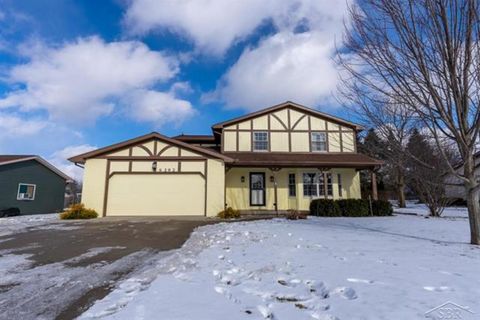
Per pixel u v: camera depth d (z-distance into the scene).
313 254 5.04
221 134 16.23
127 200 13.00
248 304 2.89
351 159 15.18
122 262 4.89
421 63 5.80
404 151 7.38
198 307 2.80
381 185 28.17
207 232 7.96
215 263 4.55
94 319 2.62
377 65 6.34
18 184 18.73
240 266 4.33
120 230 8.64
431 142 9.74
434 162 10.53
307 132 16.33
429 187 13.30
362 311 2.65
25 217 14.44
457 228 8.73
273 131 16.28
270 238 6.76
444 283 3.41
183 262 4.67
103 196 12.90
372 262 4.45
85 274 4.20
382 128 7.64
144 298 3.06
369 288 3.26
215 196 13.23
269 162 14.36
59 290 3.54
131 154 13.39
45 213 20.67
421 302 2.84
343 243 6.05
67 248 6.07
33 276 4.12
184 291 3.27
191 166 13.45
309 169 15.78
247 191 15.59
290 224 9.68
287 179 15.74
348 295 3.09
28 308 3.00
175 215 13.01
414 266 4.20
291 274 3.87
